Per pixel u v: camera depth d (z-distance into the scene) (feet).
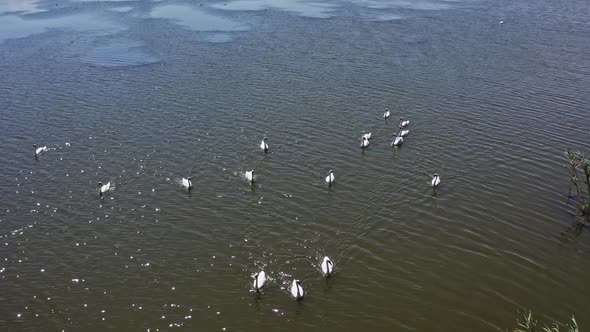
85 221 141.90
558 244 129.90
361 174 162.50
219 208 146.82
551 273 120.78
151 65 263.70
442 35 303.89
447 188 153.79
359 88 227.81
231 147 179.73
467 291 115.85
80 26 343.26
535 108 203.10
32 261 126.72
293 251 129.29
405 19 344.49
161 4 410.11
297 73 247.50
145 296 115.55
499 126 189.67
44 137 187.83
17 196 153.48
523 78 233.35
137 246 131.75
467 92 220.02
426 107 207.21
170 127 194.39
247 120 199.11
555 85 224.74
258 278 117.80
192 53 282.56
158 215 144.05
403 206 146.00
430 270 122.21
